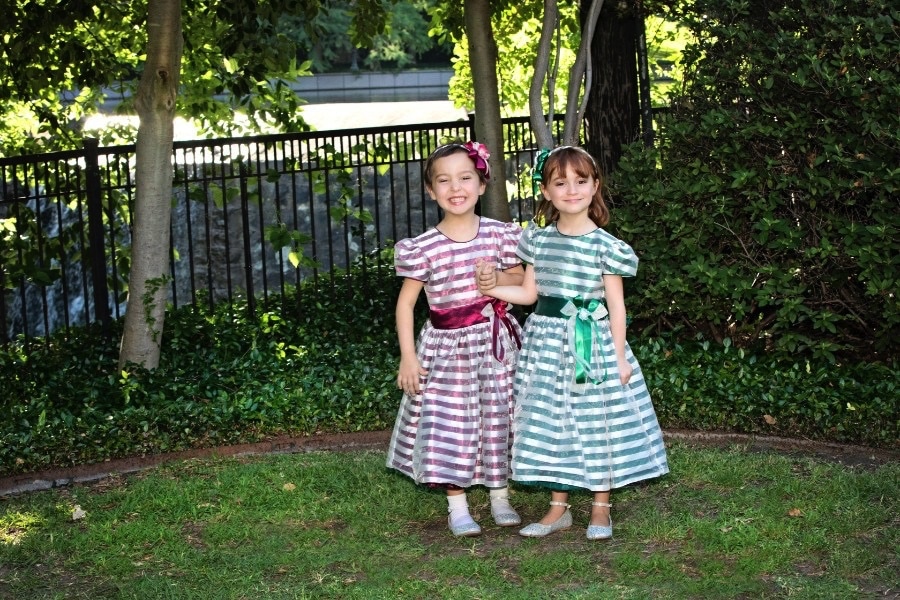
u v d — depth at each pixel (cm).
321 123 1662
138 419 591
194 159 827
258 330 794
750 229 657
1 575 412
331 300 878
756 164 644
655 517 445
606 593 370
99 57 918
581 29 800
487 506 473
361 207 892
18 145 1022
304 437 599
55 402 649
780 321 625
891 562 393
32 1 823
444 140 884
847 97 600
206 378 662
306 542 433
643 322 715
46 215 1164
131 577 405
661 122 683
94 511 479
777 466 503
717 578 384
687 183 645
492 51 810
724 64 655
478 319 441
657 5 762
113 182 1006
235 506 477
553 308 433
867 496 461
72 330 838
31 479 548
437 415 436
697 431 580
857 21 595
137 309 698
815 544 409
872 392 583
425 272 439
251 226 1223
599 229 433
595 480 418
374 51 3819
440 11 1001
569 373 424
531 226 448
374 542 430
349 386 643
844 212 637
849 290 650
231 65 932
